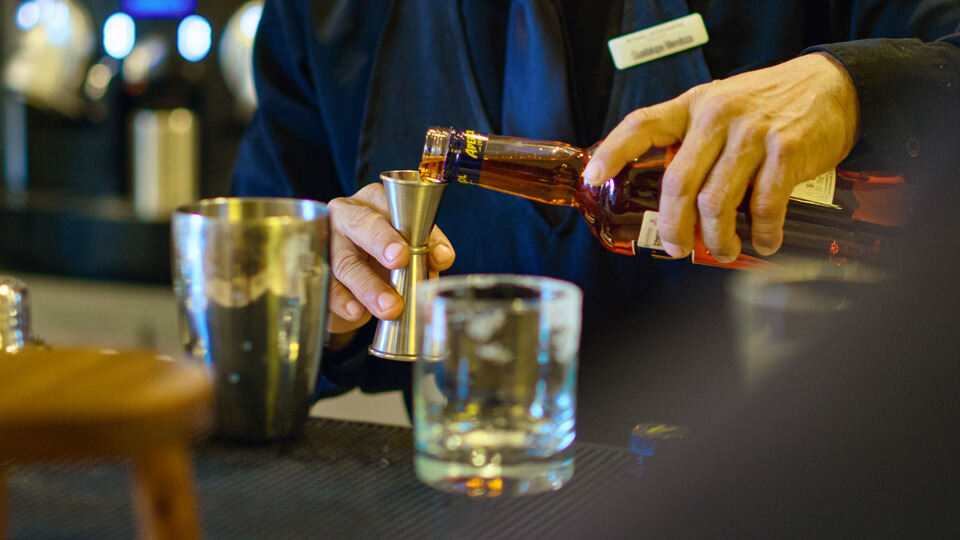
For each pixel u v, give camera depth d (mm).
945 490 736
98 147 2418
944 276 878
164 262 2340
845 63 884
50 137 2434
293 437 759
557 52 1125
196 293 722
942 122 910
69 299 2402
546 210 1164
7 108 2465
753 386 807
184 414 564
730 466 742
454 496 692
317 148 1271
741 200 844
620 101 1150
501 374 697
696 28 1131
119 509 675
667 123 846
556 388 702
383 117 1209
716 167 831
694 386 1150
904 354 805
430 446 703
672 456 741
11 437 530
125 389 569
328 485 701
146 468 565
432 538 653
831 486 735
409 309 862
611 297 1171
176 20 2283
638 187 937
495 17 1175
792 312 808
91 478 707
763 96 848
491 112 1189
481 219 1194
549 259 1179
